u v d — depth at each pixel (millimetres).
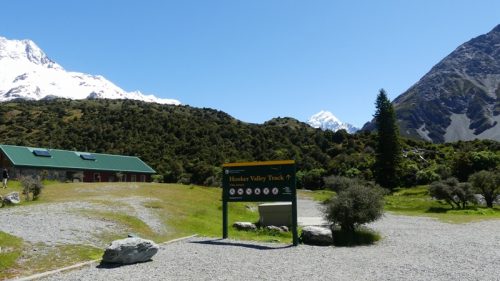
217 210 33625
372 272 14258
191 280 12773
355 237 22500
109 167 81000
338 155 128875
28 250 14945
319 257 17281
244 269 14508
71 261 14617
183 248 18656
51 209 24000
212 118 177375
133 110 168875
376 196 24078
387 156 86062
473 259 16984
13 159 68250
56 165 72562
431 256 17750
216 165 114125
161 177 95625
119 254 14641
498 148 118562
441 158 113812
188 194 39375
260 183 22312
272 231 25125
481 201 56094
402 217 37344
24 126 155750
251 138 143750
